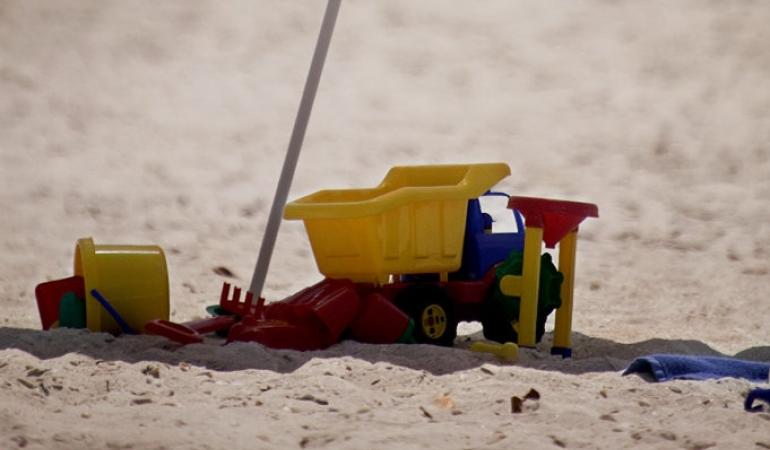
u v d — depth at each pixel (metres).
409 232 21.66
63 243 33.94
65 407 15.95
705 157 47.09
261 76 58.59
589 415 16.11
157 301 21.98
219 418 15.51
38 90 55.09
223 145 48.44
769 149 48.03
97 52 61.16
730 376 18.80
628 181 44.00
